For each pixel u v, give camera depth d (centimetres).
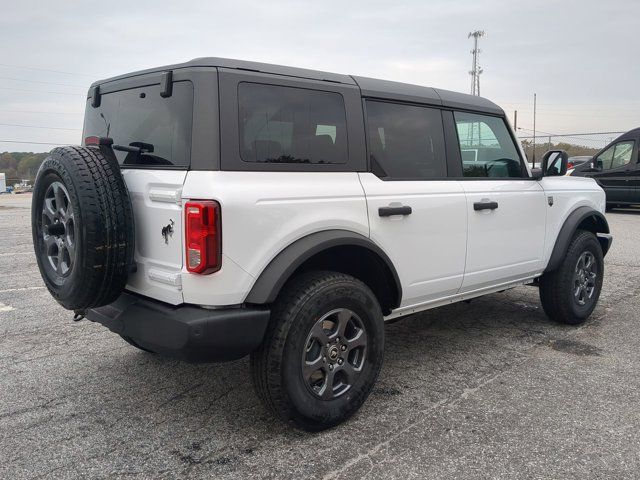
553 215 480
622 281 688
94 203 272
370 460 278
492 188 423
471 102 425
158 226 286
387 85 364
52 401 349
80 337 476
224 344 270
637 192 1437
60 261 305
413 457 280
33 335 482
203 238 261
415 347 450
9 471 270
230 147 275
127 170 312
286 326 284
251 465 275
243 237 271
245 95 285
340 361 310
